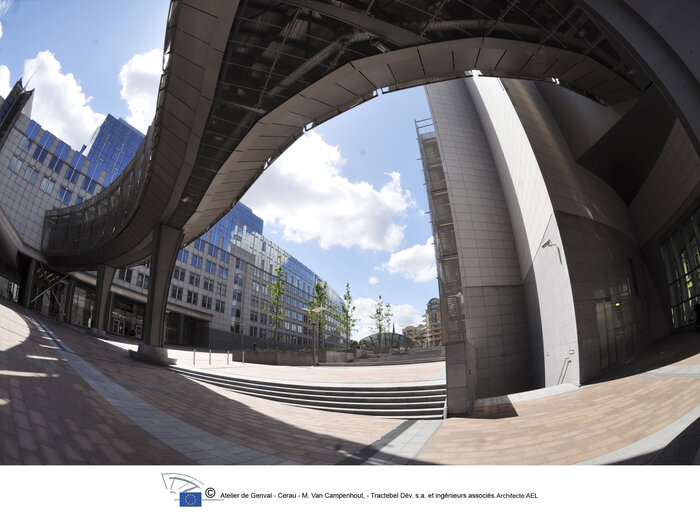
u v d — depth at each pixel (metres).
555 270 15.69
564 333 14.91
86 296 43.81
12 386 6.78
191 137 15.46
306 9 10.27
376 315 54.91
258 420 9.03
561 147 17.83
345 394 12.35
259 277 72.00
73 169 42.91
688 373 8.75
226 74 12.48
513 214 23.17
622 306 16.16
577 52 11.57
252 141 15.97
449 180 25.44
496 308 22.72
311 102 14.21
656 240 18.45
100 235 31.05
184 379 15.23
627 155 16.77
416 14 10.36
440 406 10.54
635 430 6.11
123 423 6.75
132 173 25.17
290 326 80.75
